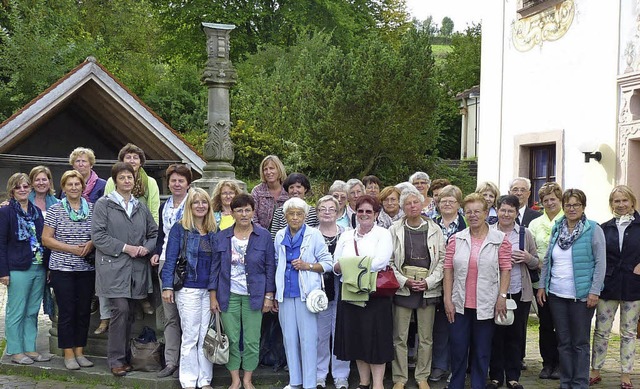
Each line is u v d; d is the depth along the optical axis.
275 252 6.21
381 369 6.02
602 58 9.44
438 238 6.19
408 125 17.39
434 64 17.97
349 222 6.84
